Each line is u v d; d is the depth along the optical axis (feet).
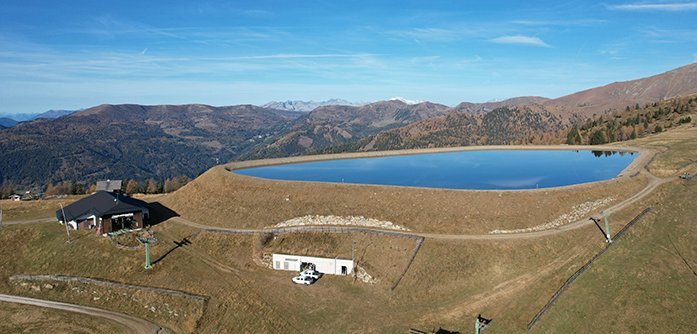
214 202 244.42
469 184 260.21
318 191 233.76
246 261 192.95
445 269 175.63
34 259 198.18
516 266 177.06
